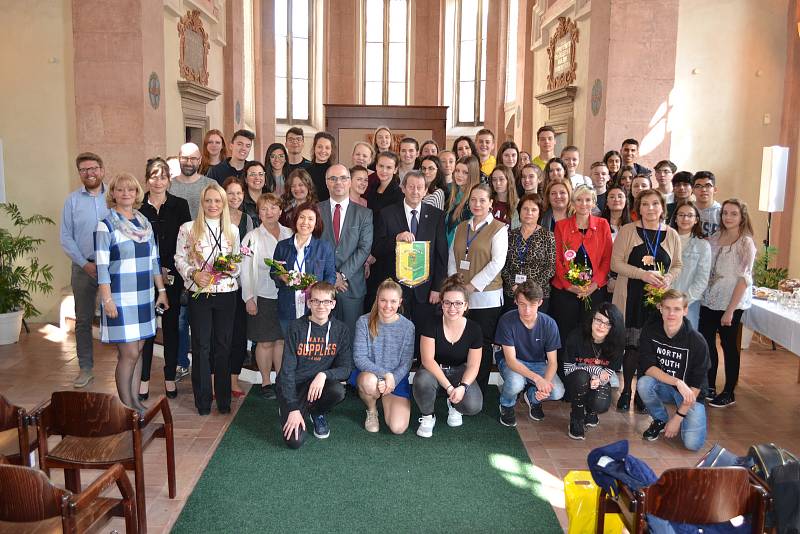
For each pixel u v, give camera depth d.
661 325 4.71
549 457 4.48
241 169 6.31
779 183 7.22
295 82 18.78
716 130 9.13
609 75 8.45
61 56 7.92
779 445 4.78
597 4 8.89
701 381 4.62
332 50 19.05
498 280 5.23
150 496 3.84
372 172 6.01
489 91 16.70
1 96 7.95
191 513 3.65
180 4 9.82
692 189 6.20
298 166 6.40
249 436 4.71
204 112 11.32
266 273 5.26
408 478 4.12
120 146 7.76
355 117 12.82
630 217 6.07
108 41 7.64
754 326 5.82
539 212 5.34
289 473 4.15
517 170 6.30
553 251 5.25
